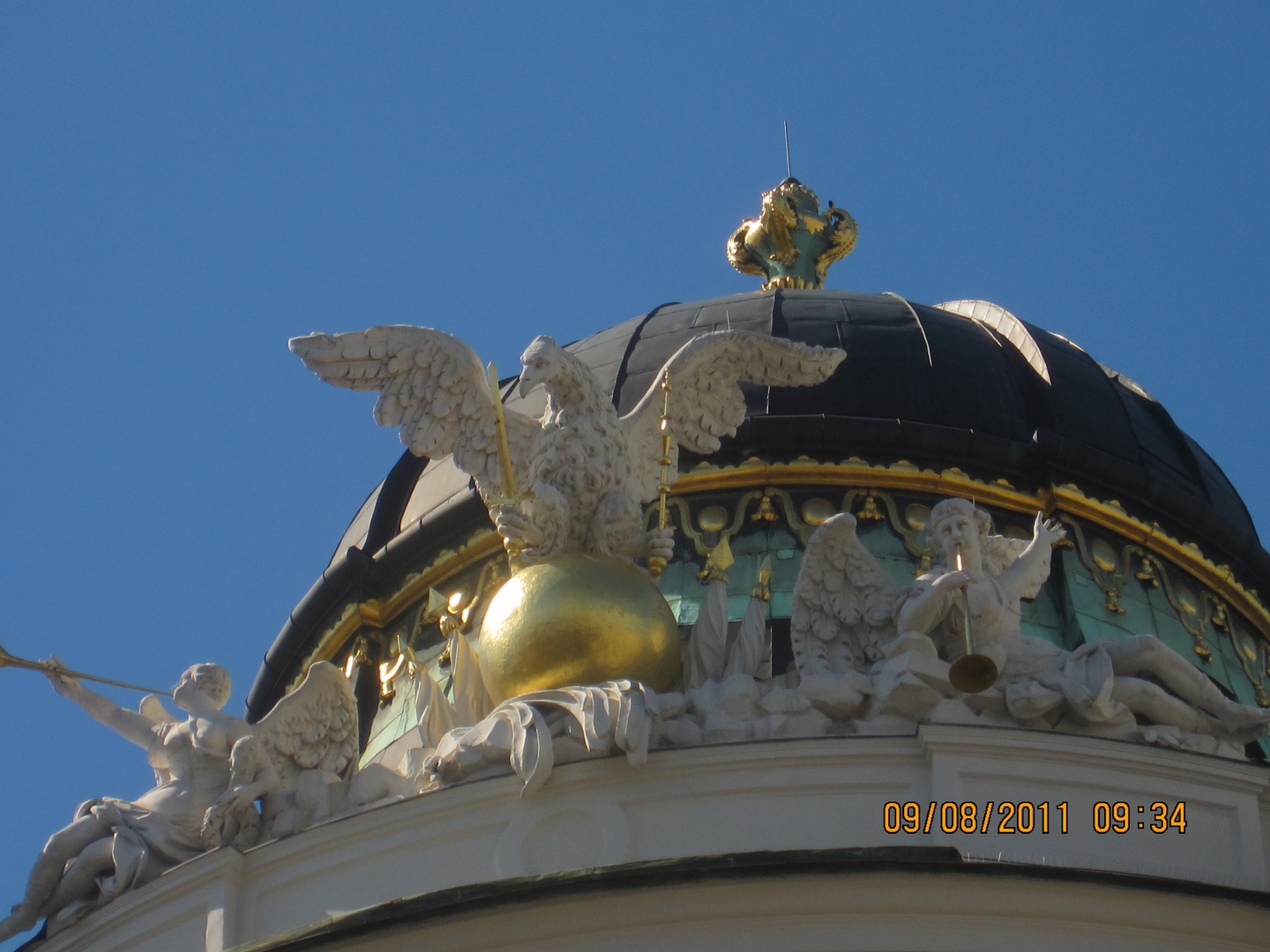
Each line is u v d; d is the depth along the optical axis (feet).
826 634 162.30
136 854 159.43
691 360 175.73
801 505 202.59
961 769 146.00
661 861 138.31
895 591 162.71
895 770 146.92
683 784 147.13
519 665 156.97
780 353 177.27
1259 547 216.95
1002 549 168.04
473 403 166.30
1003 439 208.74
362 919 141.49
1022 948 137.49
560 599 157.89
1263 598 218.38
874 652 160.86
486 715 165.99
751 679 154.92
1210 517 213.46
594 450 165.68
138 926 155.33
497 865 147.02
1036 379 222.07
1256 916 139.23
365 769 161.07
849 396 213.05
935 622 156.35
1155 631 203.41
